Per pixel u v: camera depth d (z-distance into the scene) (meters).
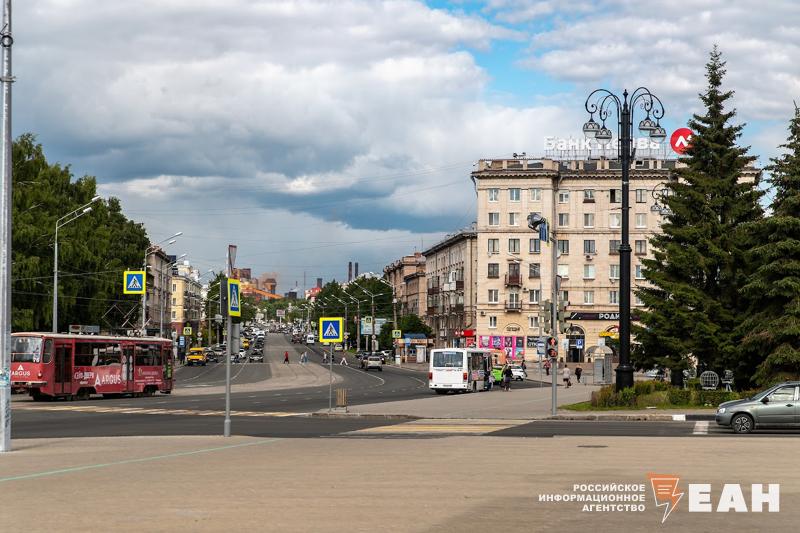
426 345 144.62
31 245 69.19
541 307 37.59
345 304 180.75
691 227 45.69
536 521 11.55
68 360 50.12
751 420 28.30
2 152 21.61
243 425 32.56
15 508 12.45
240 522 11.31
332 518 11.63
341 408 40.84
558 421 35.09
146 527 10.95
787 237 41.47
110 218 110.06
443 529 10.88
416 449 21.81
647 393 40.19
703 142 46.81
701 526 11.36
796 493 14.15
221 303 25.86
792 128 42.47
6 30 21.78
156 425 32.62
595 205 115.12
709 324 43.47
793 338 40.62
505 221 115.31
